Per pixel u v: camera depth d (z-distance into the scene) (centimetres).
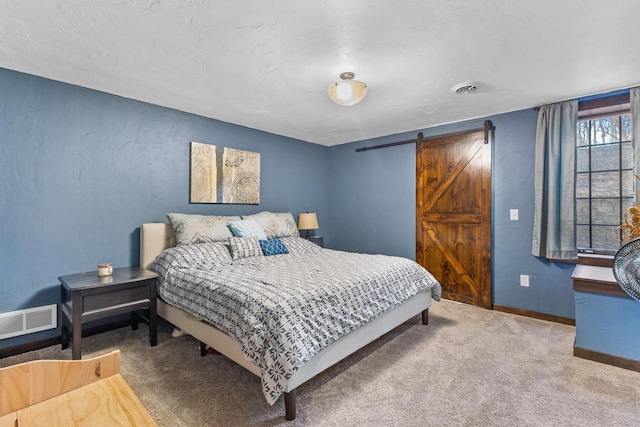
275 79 251
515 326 294
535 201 313
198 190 343
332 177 505
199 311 213
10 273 236
